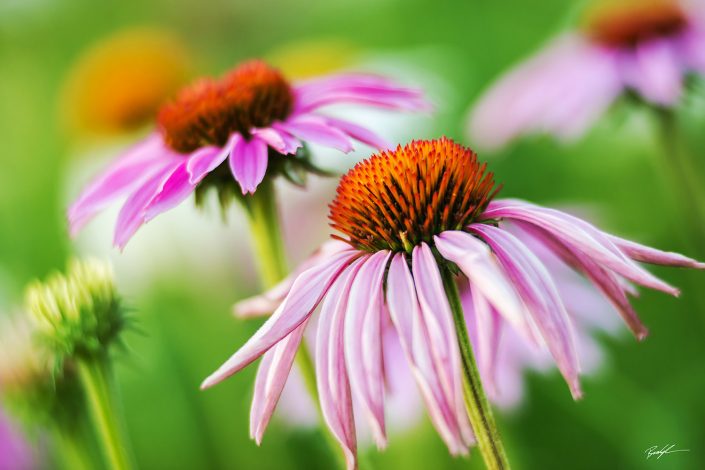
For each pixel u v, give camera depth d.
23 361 0.52
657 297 0.67
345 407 0.45
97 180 0.52
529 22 0.93
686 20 0.67
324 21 1.04
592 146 0.72
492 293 0.43
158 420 0.68
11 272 0.77
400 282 0.45
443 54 0.86
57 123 0.93
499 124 0.70
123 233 0.49
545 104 0.68
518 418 0.63
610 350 0.66
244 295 0.69
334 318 0.46
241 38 1.03
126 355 0.52
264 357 0.46
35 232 0.83
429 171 0.47
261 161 0.49
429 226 0.46
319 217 0.70
